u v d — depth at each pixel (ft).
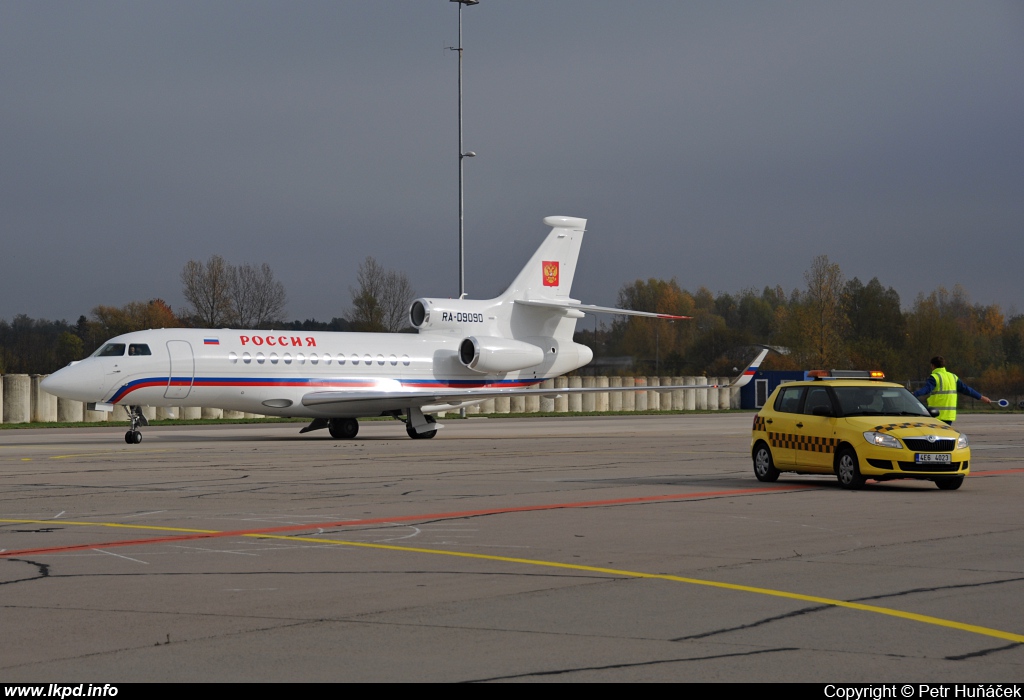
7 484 145.07
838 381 148.46
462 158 396.16
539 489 139.13
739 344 604.90
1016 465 186.91
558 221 309.83
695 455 206.90
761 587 72.79
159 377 247.50
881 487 143.74
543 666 53.21
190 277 549.95
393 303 561.84
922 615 64.13
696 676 51.47
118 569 79.25
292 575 76.95
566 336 312.09
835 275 633.20
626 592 71.05
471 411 459.73
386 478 154.92
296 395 264.93
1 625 61.46
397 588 72.33
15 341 547.90
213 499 126.72
